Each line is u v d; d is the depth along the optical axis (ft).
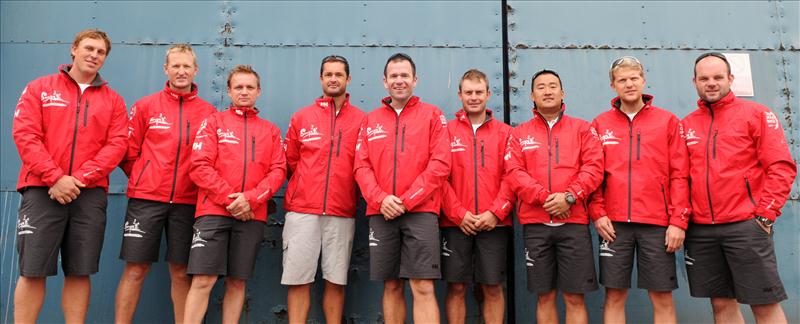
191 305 8.46
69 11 11.25
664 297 8.68
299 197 9.23
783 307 10.21
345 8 11.41
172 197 9.11
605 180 9.09
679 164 8.86
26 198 8.38
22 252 8.24
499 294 9.43
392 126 9.19
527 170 9.15
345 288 10.25
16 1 11.25
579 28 11.34
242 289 9.09
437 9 11.41
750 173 8.52
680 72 11.16
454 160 9.46
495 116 10.99
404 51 11.21
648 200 8.68
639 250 8.73
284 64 11.14
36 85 8.72
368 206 9.04
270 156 9.27
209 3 11.37
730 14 11.43
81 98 8.80
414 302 8.68
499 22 11.37
